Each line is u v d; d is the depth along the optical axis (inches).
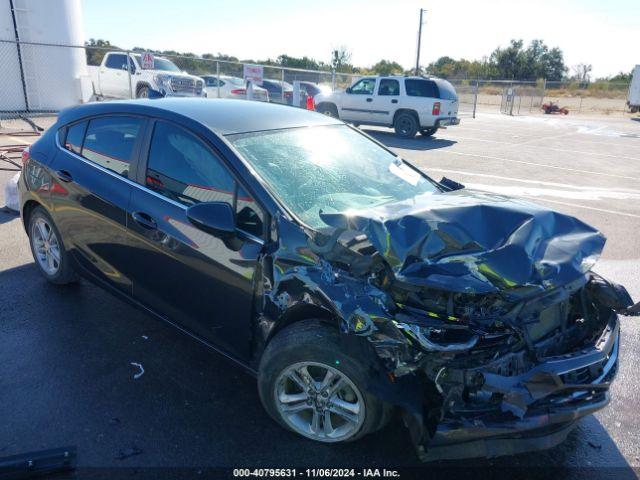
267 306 115.3
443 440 99.5
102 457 111.6
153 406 127.9
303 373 113.3
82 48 675.4
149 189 140.2
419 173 163.9
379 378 103.3
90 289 186.9
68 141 167.5
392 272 100.4
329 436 115.9
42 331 158.4
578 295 121.0
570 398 104.7
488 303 102.0
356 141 161.5
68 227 164.1
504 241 102.0
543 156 568.1
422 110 668.7
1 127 556.7
